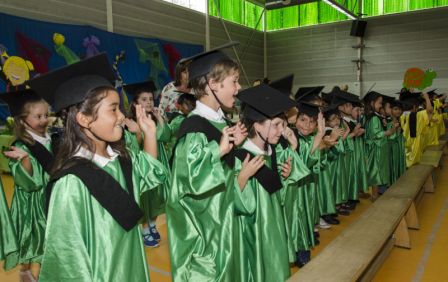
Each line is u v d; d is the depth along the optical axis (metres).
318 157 2.61
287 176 2.01
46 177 2.45
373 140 4.53
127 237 1.19
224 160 1.60
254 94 1.78
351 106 4.26
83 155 1.14
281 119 1.77
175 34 10.13
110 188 1.14
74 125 1.14
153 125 1.36
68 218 1.09
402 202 3.10
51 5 7.02
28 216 2.51
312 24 13.03
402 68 11.62
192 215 1.57
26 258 2.50
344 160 4.06
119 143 1.27
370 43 12.07
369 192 5.30
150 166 1.31
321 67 13.00
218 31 11.77
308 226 2.80
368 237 2.30
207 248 1.57
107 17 8.18
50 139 2.51
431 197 4.91
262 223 1.75
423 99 6.71
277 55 13.81
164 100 4.02
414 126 5.45
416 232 3.65
